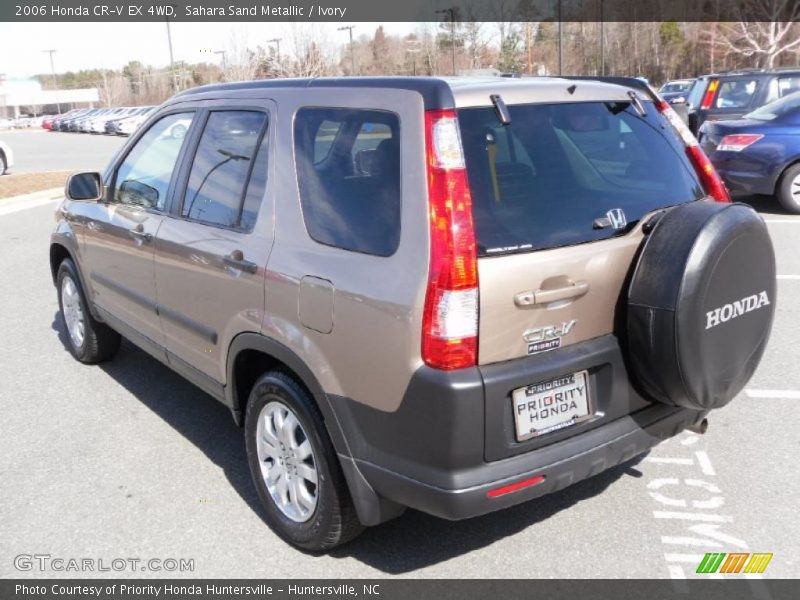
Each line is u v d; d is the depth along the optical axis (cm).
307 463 327
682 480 389
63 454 438
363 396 286
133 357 602
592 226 295
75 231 539
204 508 377
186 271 390
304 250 311
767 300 318
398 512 307
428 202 267
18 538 355
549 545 337
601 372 299
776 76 1230
